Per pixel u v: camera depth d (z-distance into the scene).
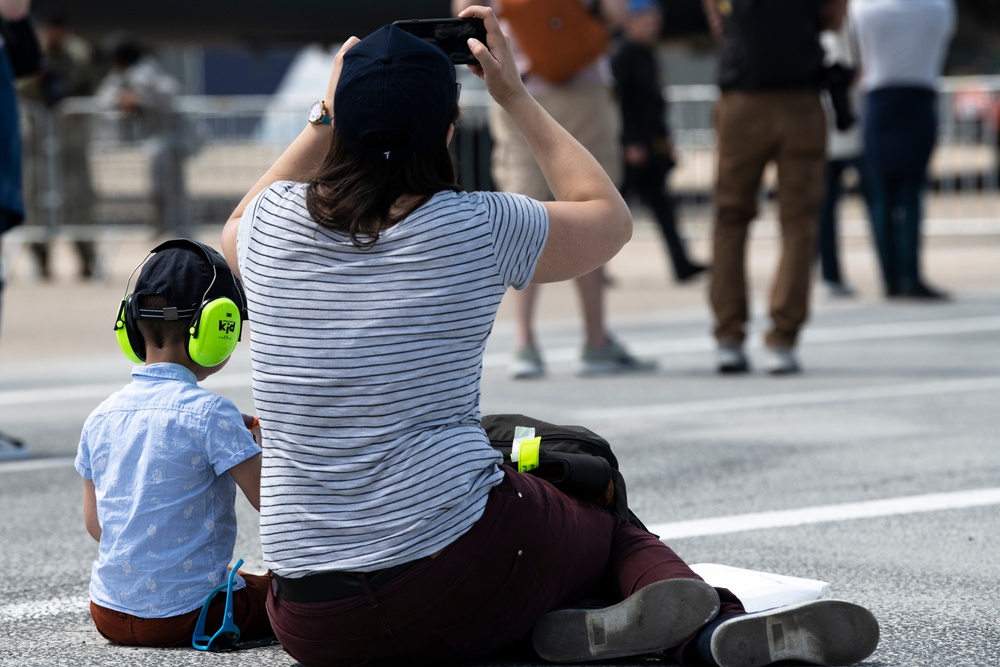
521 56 19.38
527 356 20.86
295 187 7.64
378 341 7.30
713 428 16.47
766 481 13.58
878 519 11.99
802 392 18.97
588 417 17.34
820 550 10.98
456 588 7.36
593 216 7.84
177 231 37.25
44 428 17.55
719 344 20.72
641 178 32.59
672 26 49.88
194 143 37.56
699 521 12.02
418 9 43.44
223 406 8.41
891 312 27.30
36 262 36.56
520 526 7.51
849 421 16.77
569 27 18.91
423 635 7.48
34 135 35.75
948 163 40.75
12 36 15.23
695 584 7.59
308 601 7.52
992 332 24.34
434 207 7.40
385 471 7.33
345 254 7.40
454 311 7.36
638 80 31.81
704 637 7.63
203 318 8.30
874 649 7.65
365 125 7.23
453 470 7.32
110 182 36.78
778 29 18.84
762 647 7.51
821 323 26.08
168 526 8.38
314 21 43.69
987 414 17.03
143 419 8.41
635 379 20.55
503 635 7.66
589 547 7.91
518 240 7.54
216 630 8.59
